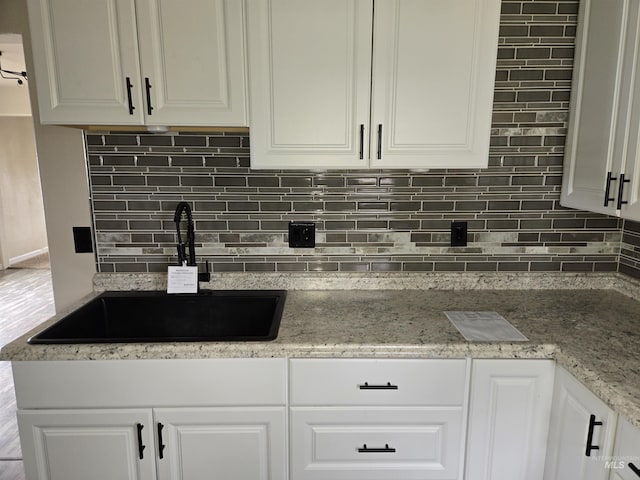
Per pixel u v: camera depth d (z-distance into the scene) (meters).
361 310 1.58
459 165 1.46
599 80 1.46
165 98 1.40
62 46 1.35
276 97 1.41
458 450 1.38
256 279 1.80
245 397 1.33
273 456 1.38
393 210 1.78
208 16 1.36
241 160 1.72
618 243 1.81
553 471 1.33
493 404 1.35
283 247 1.79
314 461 1.38
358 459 1.38
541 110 1.71
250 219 1.77
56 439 1.33
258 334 1.74
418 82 1.41
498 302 1.67
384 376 1.33
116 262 1.79
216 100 1.41
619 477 1.04
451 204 1.78
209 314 1.74
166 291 1.79
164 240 1.78
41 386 1.30
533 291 1.81
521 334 1.38
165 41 1.36
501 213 1.79
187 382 1.32
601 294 1.78
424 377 1.33
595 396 1.13
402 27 1.38
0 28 1.63
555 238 1.81
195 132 1.69
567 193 1.67
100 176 1.72
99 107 1.39
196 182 1.73
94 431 1.34
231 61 1.38
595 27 1.48
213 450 1.37
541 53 1.67
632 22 1.28
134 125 1.43
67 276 1.79
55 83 1.37
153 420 1.33
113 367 1.30
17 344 1.30
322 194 1.76
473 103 1.43
